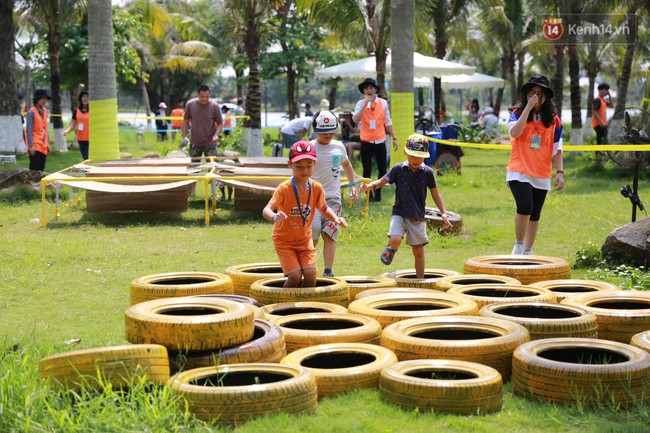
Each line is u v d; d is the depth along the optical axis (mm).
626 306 6117
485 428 4043
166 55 52625
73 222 12320
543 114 8430
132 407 4070
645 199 14641
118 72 31250
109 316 6871
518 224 8586
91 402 4020
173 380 4312
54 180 12039
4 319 6727
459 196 15953
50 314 6922
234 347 4801
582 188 16500
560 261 7418
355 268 8969
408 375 4516
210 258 9539
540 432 4035
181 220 12586
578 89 25094
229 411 4086
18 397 4094
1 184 15031
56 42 27641
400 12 16000
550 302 5941
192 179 12336
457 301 5898
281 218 6027
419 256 7406
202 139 15172
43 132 16156
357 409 4316
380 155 14438
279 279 6668
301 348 5133
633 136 12008
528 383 4562
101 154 15891
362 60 24750
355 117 14430
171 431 3914
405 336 5047
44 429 3848
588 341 4891
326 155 7727
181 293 6227
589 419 4188
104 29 15695
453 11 31156
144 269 8883
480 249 10312
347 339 5152
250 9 24516
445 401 4258
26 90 53188
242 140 28500
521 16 38125
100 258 9453
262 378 4562
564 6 25219
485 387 4289
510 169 8633
